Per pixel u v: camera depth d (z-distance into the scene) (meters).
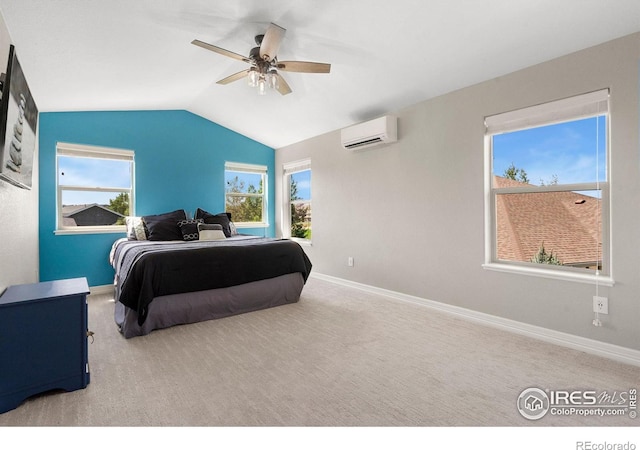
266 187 5.86
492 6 2.11
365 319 3.04
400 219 3.70
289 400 1.71
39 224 3.72
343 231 4.51
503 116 2.77
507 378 1.95
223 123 5.15
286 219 5.76
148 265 2.63
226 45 2.86
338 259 4.61
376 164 3.99
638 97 2.09
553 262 2.62
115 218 4.31
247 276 3.17
